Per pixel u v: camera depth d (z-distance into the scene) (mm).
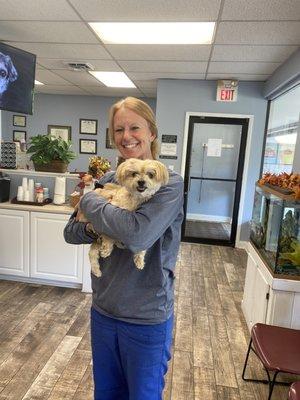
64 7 2488
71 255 3049
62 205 3166
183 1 2312
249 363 2164
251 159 4801
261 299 2238
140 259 983
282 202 1917
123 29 2918
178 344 2346
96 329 1127
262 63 3691
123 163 1015
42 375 1945
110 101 6812
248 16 2502
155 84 5281
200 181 5074
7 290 3039
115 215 902
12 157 3260
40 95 6906
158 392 1081
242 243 4922
